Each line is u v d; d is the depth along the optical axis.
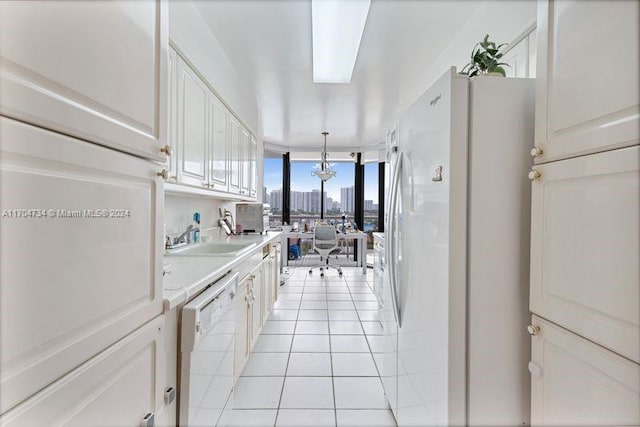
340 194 6.93
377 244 3.24
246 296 2.14
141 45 0.77
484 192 1.07
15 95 0.45
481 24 1.94
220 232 3.39
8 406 0.44
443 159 1.11
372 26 2.15
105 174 0.65
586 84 0.77
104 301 0.64
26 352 0.47
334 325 3.13
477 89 1.07
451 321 1.07
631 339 0.66
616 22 0.68
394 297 1.63
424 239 1.27
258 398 1.93
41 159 0.49
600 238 0.73
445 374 1.09
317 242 5.61
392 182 1.75
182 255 1.92
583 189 0.78
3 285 0.44
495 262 1.08
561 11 0.85
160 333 0.89
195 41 1.89
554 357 0.90
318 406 1.86
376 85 3.24
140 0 0.77
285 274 5.55
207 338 1.24
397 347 1.62
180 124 1.68
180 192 1.96
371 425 1.70
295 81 3.15
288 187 6.59
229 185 2.68
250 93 3.45
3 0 0.44
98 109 0.62
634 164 0.65
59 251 0.53
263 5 1.93
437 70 2.64
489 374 1.07
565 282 0.85
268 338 2.81
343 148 6.57
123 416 0.71
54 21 0.52
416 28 2.18
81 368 0.58
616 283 0.69
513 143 1.08
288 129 5.14
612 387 0.71
